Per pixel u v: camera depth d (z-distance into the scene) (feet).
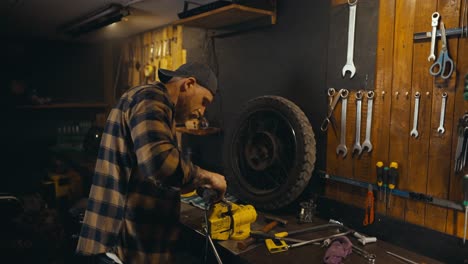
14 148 14.71
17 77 14.47
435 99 4.82
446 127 4.72
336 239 5.19
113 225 3.97
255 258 4.78
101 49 15.87
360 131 5.72
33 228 9.48
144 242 4.10
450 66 4.66
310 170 5.97
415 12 4.99
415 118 5.01
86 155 12.79
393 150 5.30
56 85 15.25
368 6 5.52
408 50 5.08
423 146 4.96
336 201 6.07
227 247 5.14
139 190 4.00
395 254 4.92
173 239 4.35
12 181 14.69
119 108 3.94
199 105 4.48
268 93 7.46
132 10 9.10
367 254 4.87
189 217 6.36
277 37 7.16
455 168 4.57
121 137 3.88
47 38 14.30
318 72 6.36
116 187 3.94
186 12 7.67
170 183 3.41
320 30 6.30
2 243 8.72
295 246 5.14
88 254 3.99
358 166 5.75
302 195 6.68
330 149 6.18
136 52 13.08
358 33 5.67
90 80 15.89
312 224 6.02
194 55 9.74
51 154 14.92
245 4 6.68
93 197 4.03
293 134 6.07
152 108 3.54
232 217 5.41
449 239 4.69
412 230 5.07
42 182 12.84
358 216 5.74
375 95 5.49
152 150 3.23
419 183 5.02
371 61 5.52
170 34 10.84
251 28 7.73
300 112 6.15
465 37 4.50
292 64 6.88
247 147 6.98
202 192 4.87
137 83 13.03
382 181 5.35
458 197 4.62
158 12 9.29
